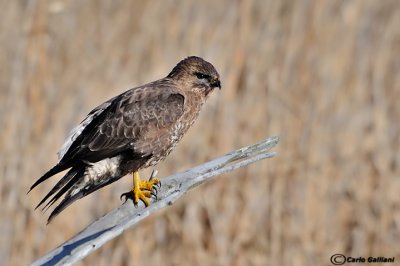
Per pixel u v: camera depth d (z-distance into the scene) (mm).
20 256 11586
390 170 13602
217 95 13078
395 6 15617
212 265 12398
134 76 13164
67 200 8820
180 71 9898
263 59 13516
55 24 13609
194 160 12797
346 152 13406
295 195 12945
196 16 13852
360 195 13234
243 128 12977
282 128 13102
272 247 12539
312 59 13852
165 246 12430
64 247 7254
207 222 12672
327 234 12953
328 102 13633
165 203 7496
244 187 12797
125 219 7680
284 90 13367
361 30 14898
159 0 14070
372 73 14328
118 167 9211
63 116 12289
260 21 13984
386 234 13102
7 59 12602
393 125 14133
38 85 12312
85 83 12812
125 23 13914
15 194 11781
